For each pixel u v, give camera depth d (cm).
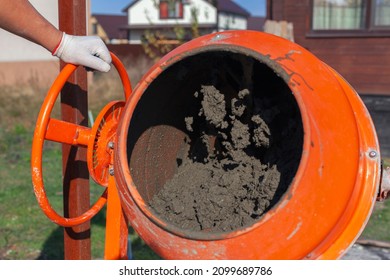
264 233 166
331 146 173
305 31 876
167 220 188
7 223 476
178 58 184
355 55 857
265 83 211
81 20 245
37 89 1155
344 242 185
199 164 227
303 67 183
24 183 607
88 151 213
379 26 839
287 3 875
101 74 1220
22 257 403
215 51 182
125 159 189
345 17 854
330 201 172
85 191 259
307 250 174
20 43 1283
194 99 230
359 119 203
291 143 201
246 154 211
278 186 188
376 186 192
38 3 1050
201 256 171
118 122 206
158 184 223
